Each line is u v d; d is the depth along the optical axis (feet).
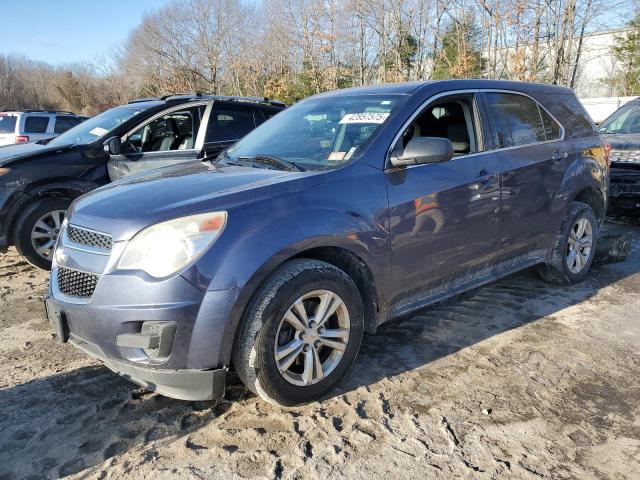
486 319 13.83
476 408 9.84
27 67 206.18
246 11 117.80
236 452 8.68
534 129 14.71
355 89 13.96
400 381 10.81
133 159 18.86
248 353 9.00
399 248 10.90
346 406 9.94
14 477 8.23
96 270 8.91
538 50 59.47
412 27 82.58
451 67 69.51
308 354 9.65
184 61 125.70
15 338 13.33
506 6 60.08
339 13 88.33
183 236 8.62
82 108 171.63
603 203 17.07
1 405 10.18
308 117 13.24
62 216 18.70
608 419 9.50
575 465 8.31
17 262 20.08
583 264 16.35
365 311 10.92
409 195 11.02
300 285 9.28
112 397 10.42
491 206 12.78
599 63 97.96
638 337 12.70
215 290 8.55
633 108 27.30
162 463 8.46
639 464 8.33
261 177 10.32
